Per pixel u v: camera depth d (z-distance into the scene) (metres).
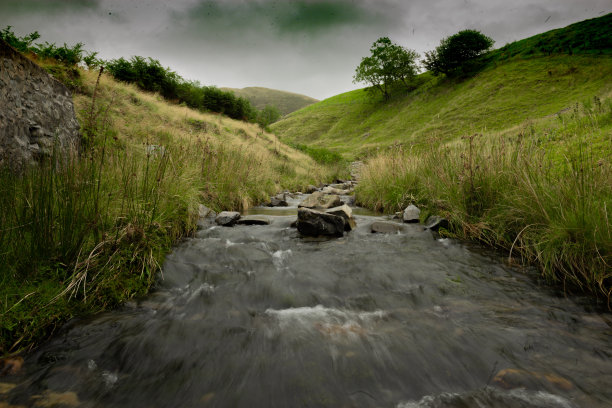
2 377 1.46
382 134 37.88
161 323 1.97
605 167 2.88
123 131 8.36
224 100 21.94
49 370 1.52
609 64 25.27
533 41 39.66
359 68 52.56
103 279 2.27
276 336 1.84
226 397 1.38
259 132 19.80
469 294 2.38
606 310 2.09
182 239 3.76
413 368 1.55
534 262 2.96
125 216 2.88
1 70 3.32
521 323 1.95
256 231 4.38
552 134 4.34
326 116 57.81
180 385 1.45
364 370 1.54
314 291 2.49
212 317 2.07
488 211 3.79
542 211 3.00
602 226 2.40
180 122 12.65
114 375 1.51
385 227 4.52
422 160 6.06
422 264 3.05
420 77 54.47
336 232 4.30
